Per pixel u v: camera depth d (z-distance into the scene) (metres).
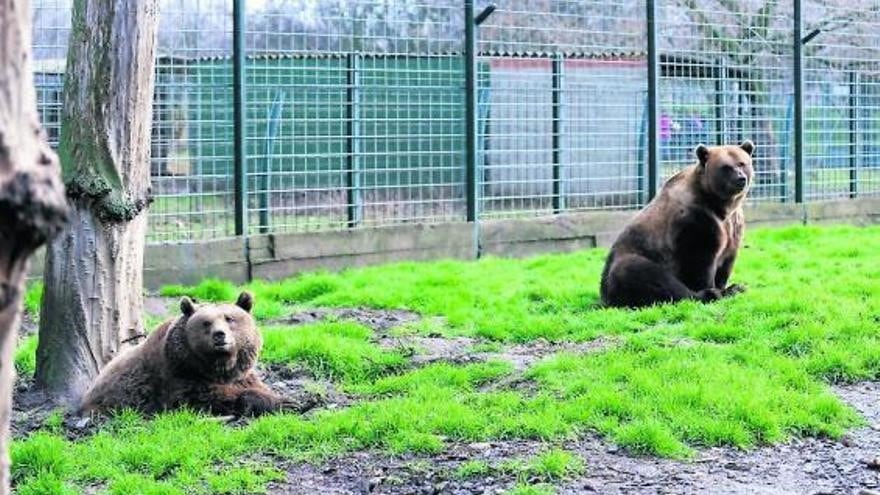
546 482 6.72
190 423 7.85
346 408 8.36
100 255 9.01
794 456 7.31
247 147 14.80
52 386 8.92
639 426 7.47
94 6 8.91
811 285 12.09
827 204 20.09
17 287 3.02
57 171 3.05
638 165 18.22
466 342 10.70
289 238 14.75
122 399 8.22
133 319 9.27
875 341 9.57
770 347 9.62
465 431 7.58
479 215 16.52
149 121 9.20
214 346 7.95
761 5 20.23
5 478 3.27
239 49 14.33
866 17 21.86
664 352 9.28
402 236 15.67
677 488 6.65
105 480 6.90
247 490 6.66
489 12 16.16
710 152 12.03
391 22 15.72
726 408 7.85
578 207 17.73
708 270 12.12
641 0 18.19
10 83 2.99
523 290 12.93
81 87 8.93
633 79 18.33
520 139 17.17
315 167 15.31
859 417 8.03
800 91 19.72
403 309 12.45
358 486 6.71
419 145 15.98
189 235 14.48
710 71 18.98
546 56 17.39
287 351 9.75
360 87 15.23
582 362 9.12
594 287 13.15
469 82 16.22
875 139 21.30
